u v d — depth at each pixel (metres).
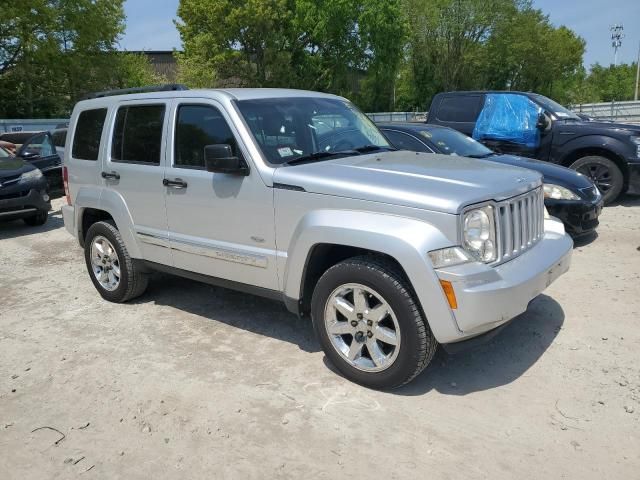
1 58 33.16
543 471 2.89
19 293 6.11
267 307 5.34
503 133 9.76
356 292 3.66
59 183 11.60
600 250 6.71
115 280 5.56
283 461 3.06
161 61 64.44
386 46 42.75
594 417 3.33
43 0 30.97
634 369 3.85
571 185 6.87
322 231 3.64
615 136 8.88
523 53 52.25
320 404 3.59
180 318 5.15
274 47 39.28
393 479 2.87
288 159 4.17
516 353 4.16
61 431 3.43
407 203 3.39
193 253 4.63
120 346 4.60
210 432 3.35
